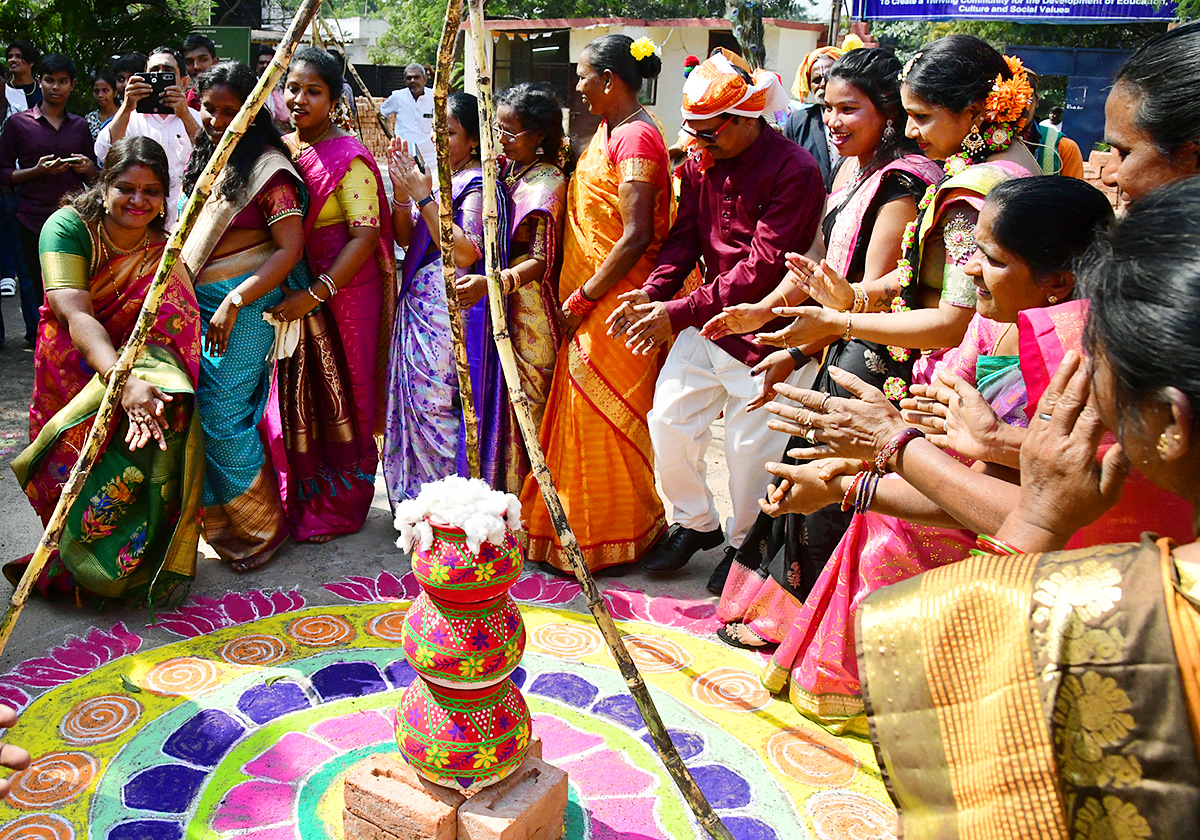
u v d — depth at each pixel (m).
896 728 1.12
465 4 2.13
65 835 2.35
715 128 3.35
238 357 3.70
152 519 3.35
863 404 1.87
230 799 2.50
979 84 2.68
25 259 6.63
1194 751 0.91
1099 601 0.98
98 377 3.30
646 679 3.12
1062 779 0.99
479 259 3.98
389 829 2.23
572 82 16.06
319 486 4.15
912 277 2.70
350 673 3.11
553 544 3.87
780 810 2.53
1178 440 0.97
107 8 9.80
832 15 11.02
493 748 2.17
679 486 3.77
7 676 3.01
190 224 2.16
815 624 2.95
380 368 4.27
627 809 2.51
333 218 3.89
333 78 3.89
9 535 3.98
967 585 1.09
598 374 3.76
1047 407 1.38
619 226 3.74
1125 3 9.49
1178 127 1.79
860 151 3.17
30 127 6.51
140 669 3.08
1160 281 0.96
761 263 3.38
